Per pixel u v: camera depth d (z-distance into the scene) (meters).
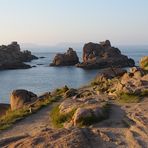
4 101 62.03
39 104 27.39
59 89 35.59
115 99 23.92
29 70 139.75
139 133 14.91
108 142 13.66
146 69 35.00
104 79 40.44
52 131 14.38
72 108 19.66
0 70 142.75
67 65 156.50
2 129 19.94
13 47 185.12
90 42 153.62
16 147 13.37
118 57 142.75
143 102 22.02
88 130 14.77
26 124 20.86
